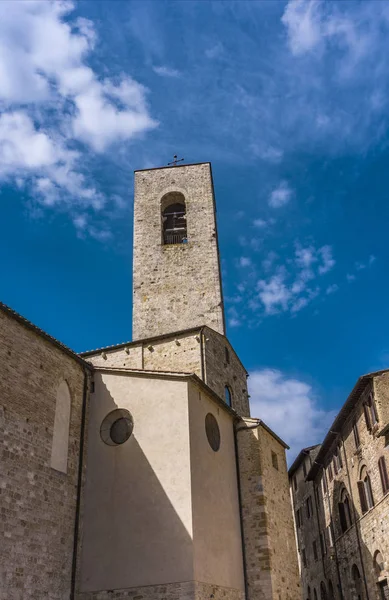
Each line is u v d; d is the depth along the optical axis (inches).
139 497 770.8
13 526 634.2
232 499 928.9
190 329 1143.6
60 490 737.0
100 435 831.7
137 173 1528.1
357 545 1192.2
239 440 1023.6
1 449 641.6
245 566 907.4
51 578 679.7
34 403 719.1
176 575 707.4
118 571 729.0
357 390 1130.0
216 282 1322.6
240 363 1350.9
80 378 846.5
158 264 1368.1
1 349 676.7
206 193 1461.6
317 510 1647.4
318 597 1659.7
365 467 1131.3
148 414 828.0
